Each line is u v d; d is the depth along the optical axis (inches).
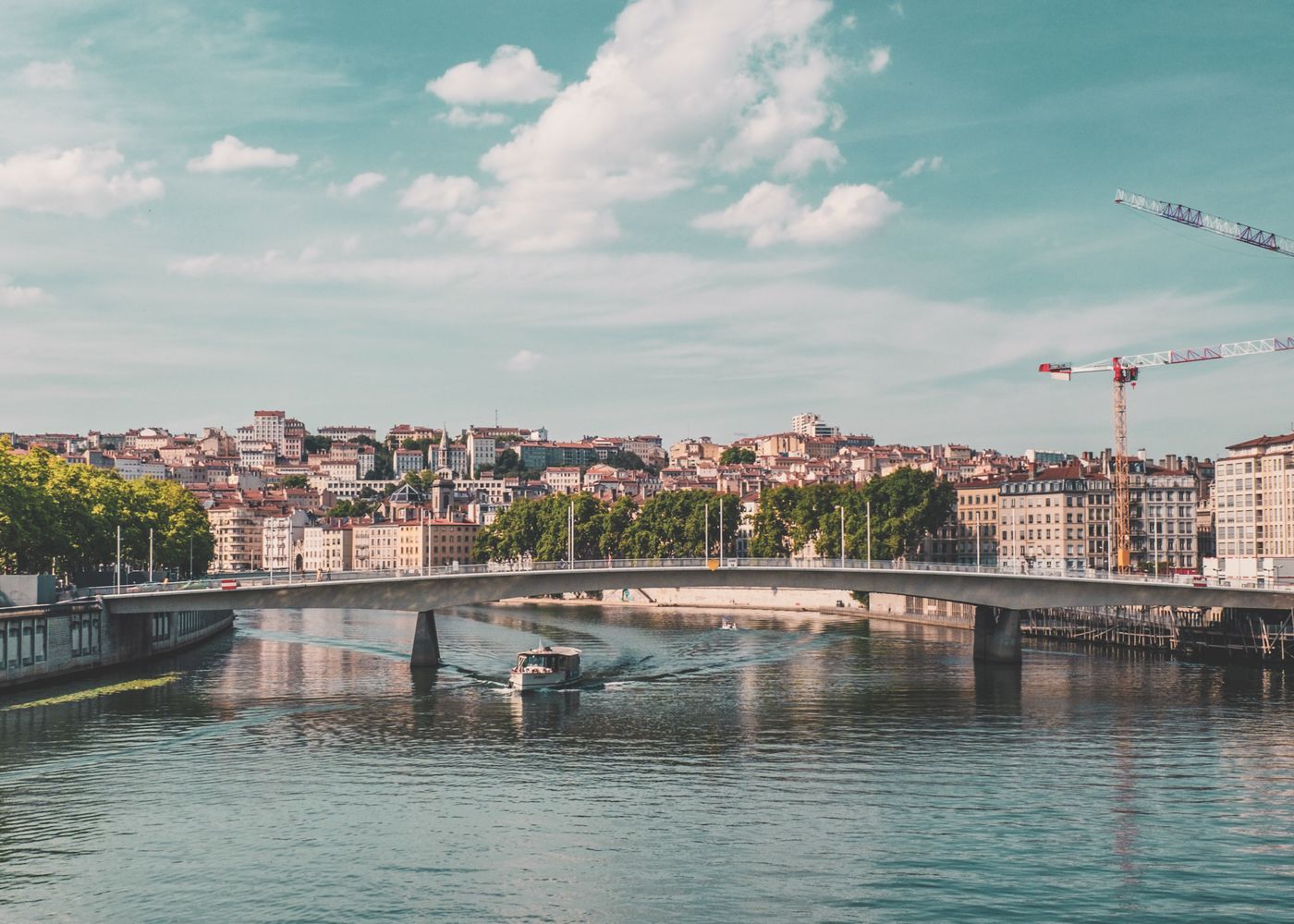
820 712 4461.1
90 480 7180.1
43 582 5162.4
